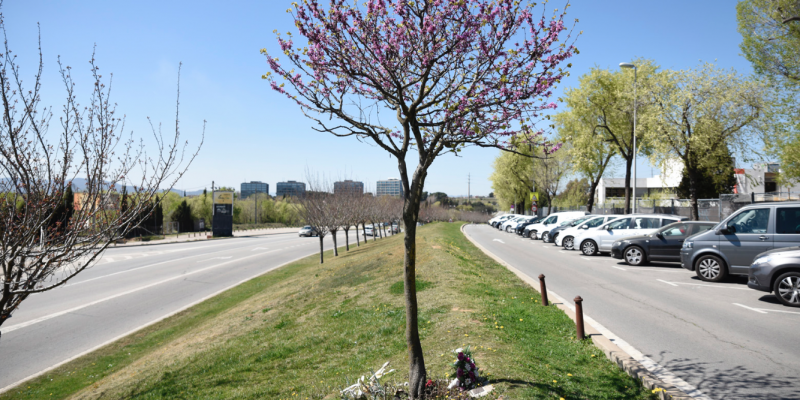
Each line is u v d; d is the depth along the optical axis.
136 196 5.09
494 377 5.12
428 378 5.26
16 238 4.32
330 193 31.17
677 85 24.08
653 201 38.94
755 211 11.45
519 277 13.66
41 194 4.48
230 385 7.29
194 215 78.25
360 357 7.20
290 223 94.50
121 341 12.58
